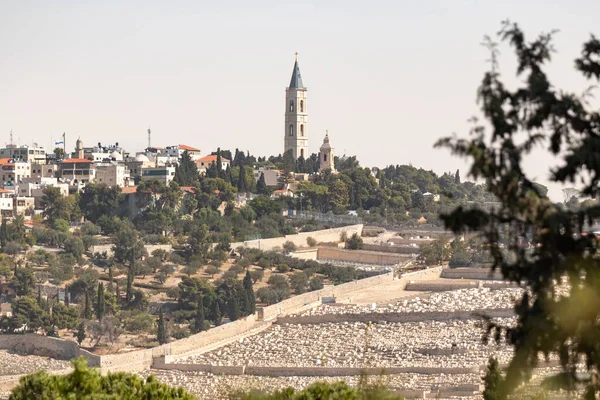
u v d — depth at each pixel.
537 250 159.25
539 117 156.88
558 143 158.50
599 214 153.12
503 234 164.12
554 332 156.00
